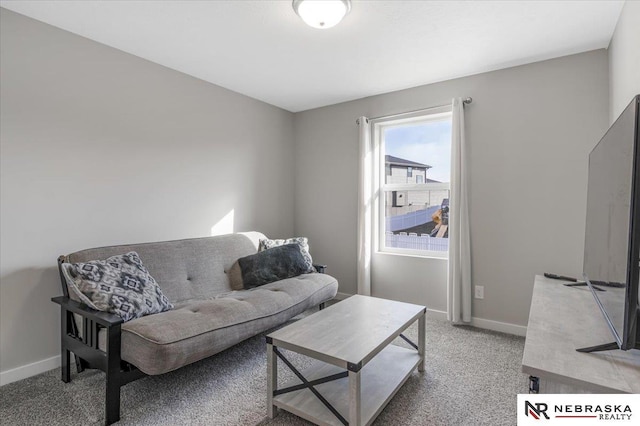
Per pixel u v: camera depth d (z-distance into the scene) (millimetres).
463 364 2283
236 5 1972
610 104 2383
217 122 3301
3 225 2018
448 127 3309
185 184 3020
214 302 2178
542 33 2283
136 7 1997
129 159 2615
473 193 3016
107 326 1665
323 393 1763
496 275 2924
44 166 2174
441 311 3238
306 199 4172
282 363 2277
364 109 3689
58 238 2240
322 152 4023
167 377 2111
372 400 1699
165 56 2662
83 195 2359
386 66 2838
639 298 1062
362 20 2127
